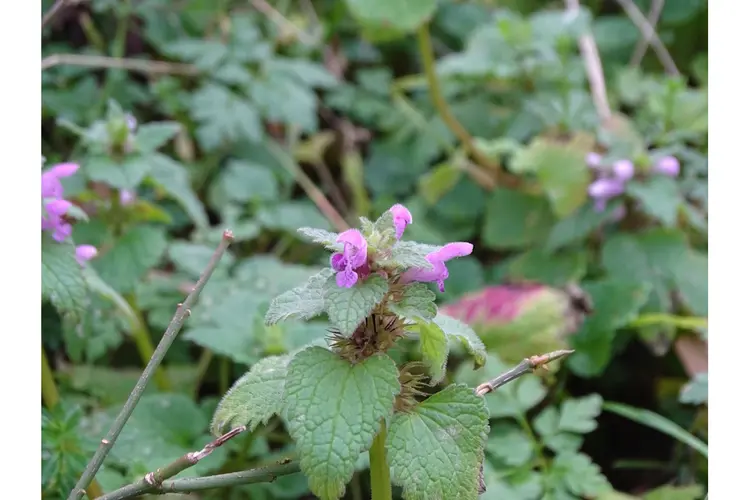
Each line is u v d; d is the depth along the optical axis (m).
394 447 0.20
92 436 0.29
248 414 0.21
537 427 0.30
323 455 0.19
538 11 0.57
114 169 0.31
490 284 0.41
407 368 0.22
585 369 0.35
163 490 0.22
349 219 0.48
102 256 0.32
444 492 0.20
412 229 0.44
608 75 0.52
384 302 0.20
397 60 0.56
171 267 0.41
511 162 0.41
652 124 0.44
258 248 0.44
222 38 0.49
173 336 0.23
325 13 0.57
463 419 0.21
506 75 0.46
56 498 0.27
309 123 0.45
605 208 0.38
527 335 0.34
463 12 0.56
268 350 0.30
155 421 0.29
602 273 0.40
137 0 0.48
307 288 0.21
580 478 0.29
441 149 0.50
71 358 0.35
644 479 0.35
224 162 0.47
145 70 0.47
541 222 0.43
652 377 0.38
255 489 0.30
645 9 0.55
